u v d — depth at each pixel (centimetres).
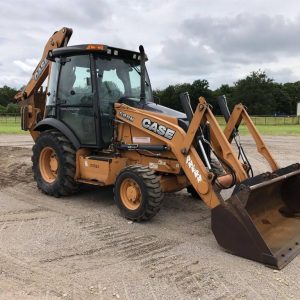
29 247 484
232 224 464
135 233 544
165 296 370
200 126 537
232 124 607
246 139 2147
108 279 402
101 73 668
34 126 828
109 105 671
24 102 878
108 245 497
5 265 430
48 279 399
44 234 531
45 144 727
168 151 600
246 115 595
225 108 621
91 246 492
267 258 437
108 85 676
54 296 365
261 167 1114
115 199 609
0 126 3388
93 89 659
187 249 487
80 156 693
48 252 470
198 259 455
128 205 596
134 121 627
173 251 480
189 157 532
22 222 582
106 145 671
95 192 769
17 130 2755
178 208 677
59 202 699
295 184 559
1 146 1522
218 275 414
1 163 1104
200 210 666
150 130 600
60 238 518
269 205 543
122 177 593
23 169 1005
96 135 664
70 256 459
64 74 712
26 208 659
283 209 558
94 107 659
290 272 423
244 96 9512
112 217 614
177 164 602
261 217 520
